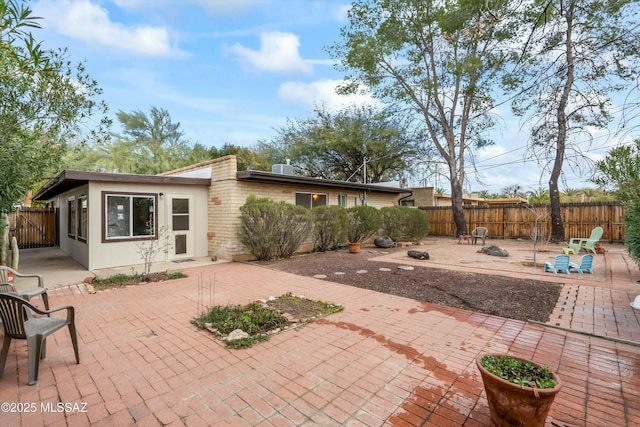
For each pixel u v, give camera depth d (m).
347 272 7.49
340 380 2.75
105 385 2.68
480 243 14.05
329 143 19.50
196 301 5.13
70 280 6.67
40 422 2.20
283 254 9.69
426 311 4.62
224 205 9.34
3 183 4.27
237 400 2.47
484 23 5.22
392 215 13.34
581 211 13.57
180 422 2.21
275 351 3.32
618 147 5.05
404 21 14.12
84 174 7.48
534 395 1.85
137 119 22.88
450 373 2.87
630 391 2.59
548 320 4.22
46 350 3.33
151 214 8.85
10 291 4.01
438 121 15.76
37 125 4.64
